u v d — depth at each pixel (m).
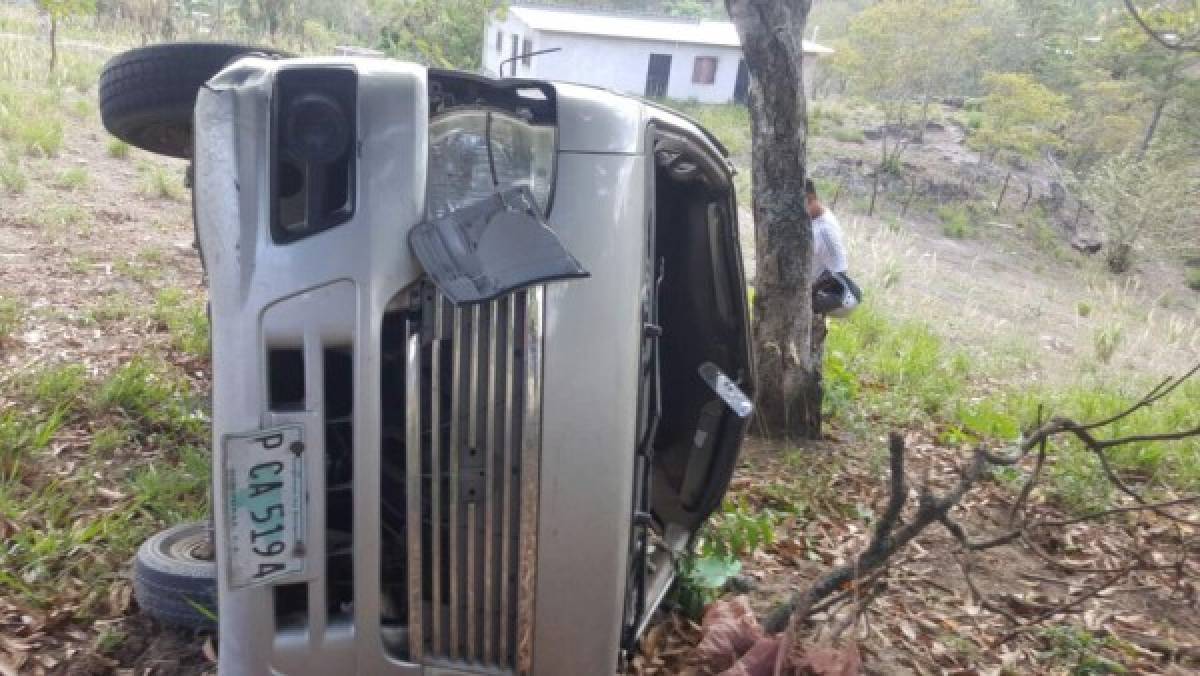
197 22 29.98
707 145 3.78
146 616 3.78
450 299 2.50
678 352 4.39
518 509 2.65
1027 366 11.78
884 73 33.00
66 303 7.40
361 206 2.60
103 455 5.13
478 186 2.82
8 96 14.80
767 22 6.02
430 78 2.92
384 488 2.77
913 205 29.31
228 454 2.55
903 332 11.43
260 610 2.59
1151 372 12.29
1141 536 5.68
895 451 3.04
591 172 2.81
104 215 10.31
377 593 2.62
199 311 7.40
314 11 38.31
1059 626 4.48
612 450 2.71
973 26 36.50
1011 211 30.50
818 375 6.74
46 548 4.06
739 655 3.31
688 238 4.29
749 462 6.23
